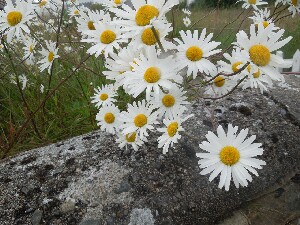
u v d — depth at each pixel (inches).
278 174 10.3
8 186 9.0
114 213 8.5
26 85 16.5
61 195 8.7
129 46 8.0
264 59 6.7
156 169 9.3
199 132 10.4
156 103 8.3
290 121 11.3
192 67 7.5
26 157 10.0
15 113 14.7
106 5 12.3
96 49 9.0
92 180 9.0
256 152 7.0
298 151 10.7
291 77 13.9
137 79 7.2
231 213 9.5
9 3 11.0
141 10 7.2
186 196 9.0
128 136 9.2
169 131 8.1
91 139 10.5
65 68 16.7
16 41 17.6
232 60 8.0
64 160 9.7
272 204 9.9
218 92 9.6
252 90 12.4
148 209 8.6
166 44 7.6
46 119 14.6
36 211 8.5
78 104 15.5
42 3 16.0
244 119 11.1
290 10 11.9
